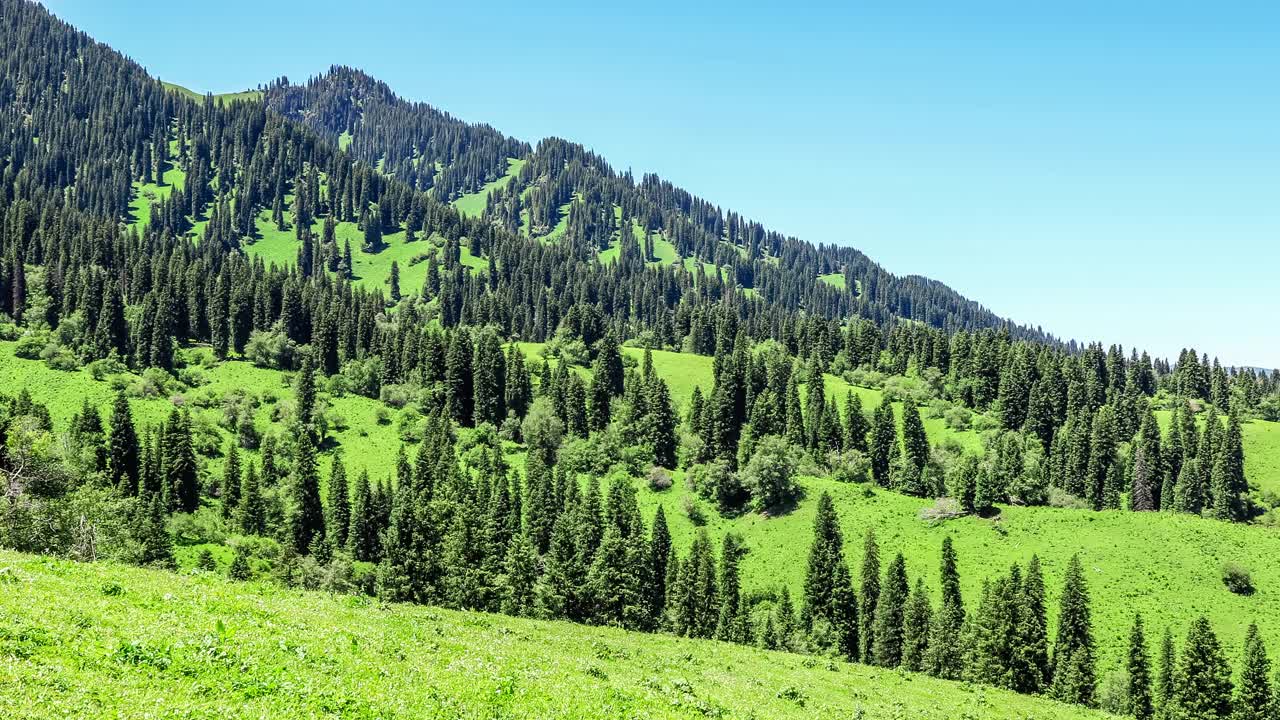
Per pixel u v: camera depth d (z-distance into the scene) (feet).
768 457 503.61
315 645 87.04
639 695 100.12
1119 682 291.38
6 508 202.69
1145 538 431.84
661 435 582.35
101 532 249.34
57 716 55.36
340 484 431.84
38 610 78.33
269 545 393.91
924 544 446.19
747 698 120.37
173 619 86.33
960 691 193.36
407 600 337.52
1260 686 267.80
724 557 384.88
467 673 91.76
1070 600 310.04
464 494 419.54
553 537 359.46
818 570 369.71
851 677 182.19
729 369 650.02
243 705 65.31
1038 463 568.82
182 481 438.40
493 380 641.40
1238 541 427.74
